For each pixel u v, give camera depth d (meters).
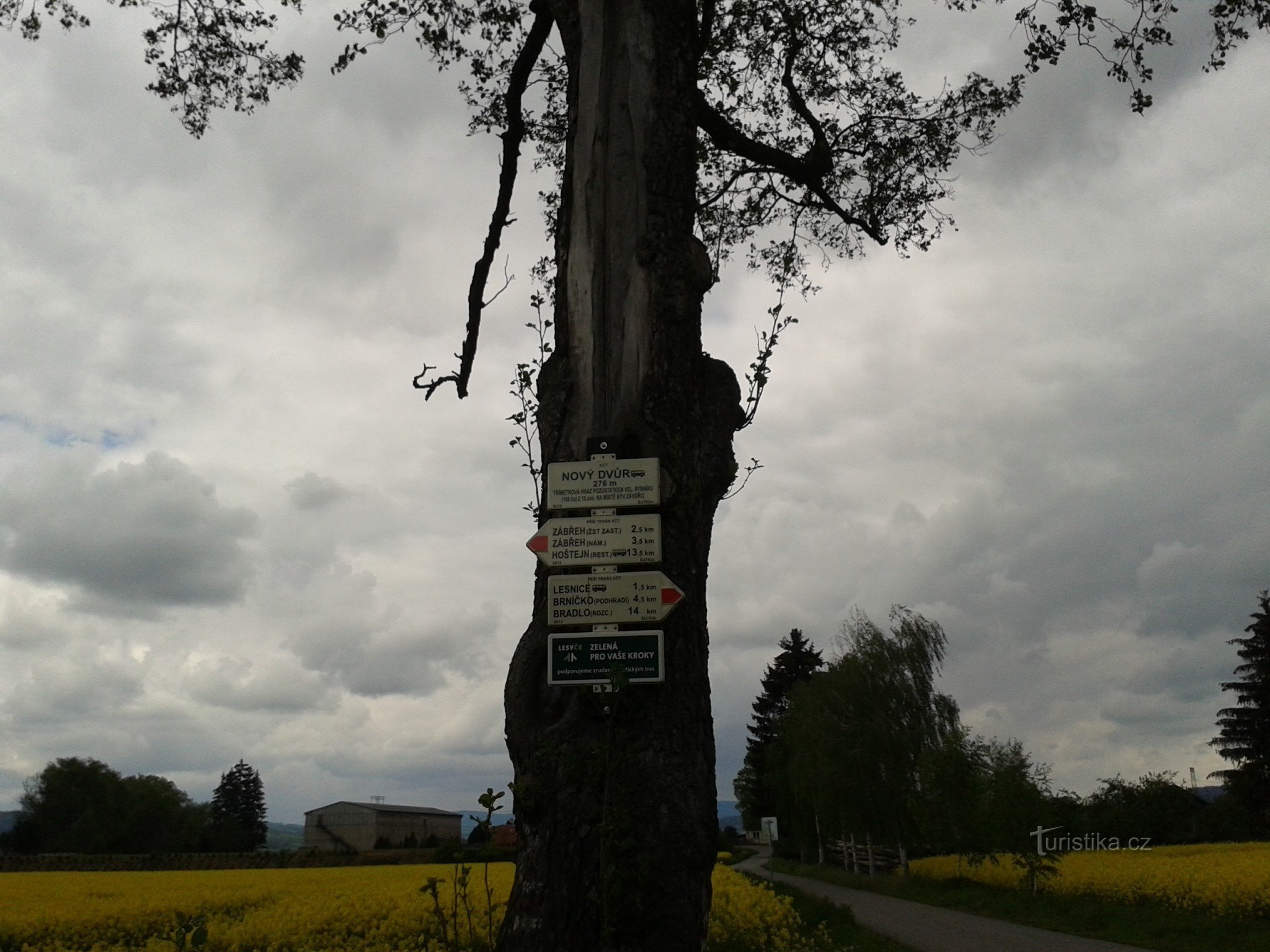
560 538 4.57
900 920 21.92
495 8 8.63
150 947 13.93
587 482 4.64
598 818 4.08
